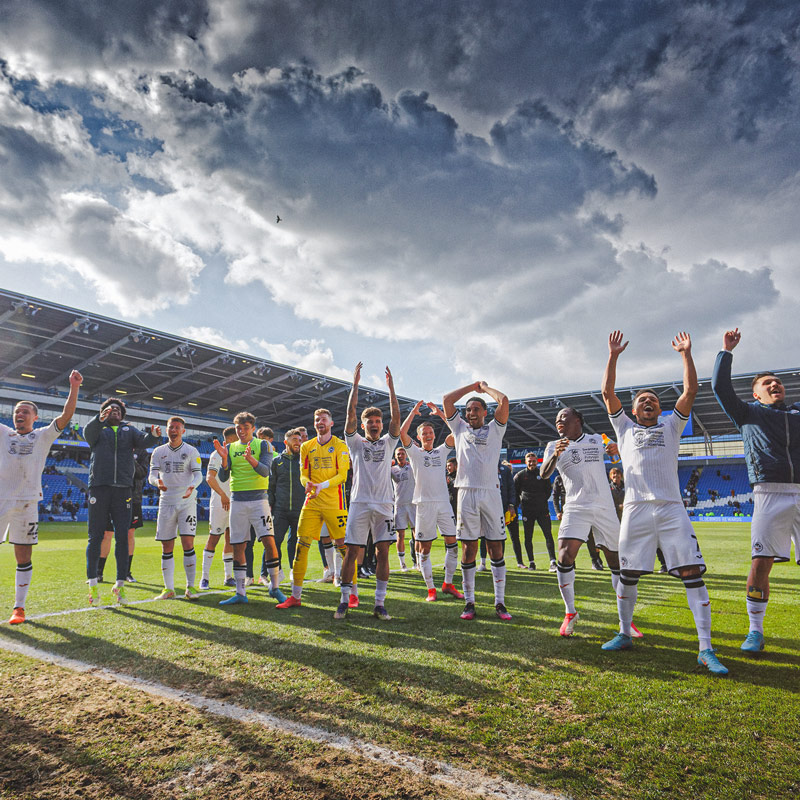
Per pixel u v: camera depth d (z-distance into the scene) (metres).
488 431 4.53
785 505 3.31
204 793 1.71
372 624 4.02
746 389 33.22
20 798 1.68
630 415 3.63
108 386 34.97
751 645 3.22
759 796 1.67
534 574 7.21
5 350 29.03
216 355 31.89
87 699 2.49
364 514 4.42
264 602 4.95
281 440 47.12
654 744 2.02
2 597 5.14
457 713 2.31
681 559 3.11
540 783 1.76
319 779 1.79
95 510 4.84
